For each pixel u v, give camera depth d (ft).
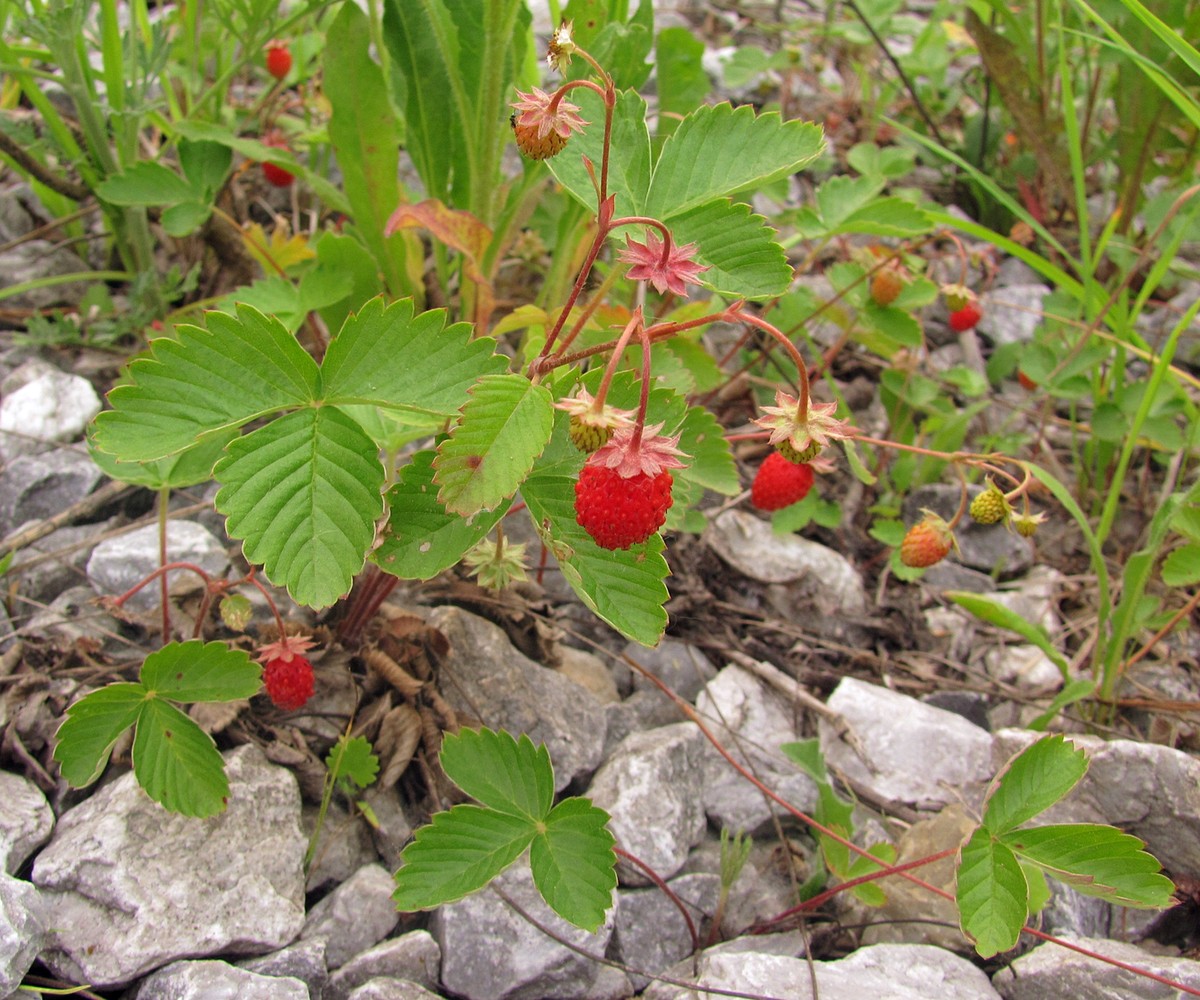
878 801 0.86
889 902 0.78
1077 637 1.05
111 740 0.67
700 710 0.90
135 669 0.81
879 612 1.03
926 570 1.09
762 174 0.68
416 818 0.78
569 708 0.85
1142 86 1.23
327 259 0.92
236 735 0.77
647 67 0.90
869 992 0.69
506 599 0.89
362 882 0.73
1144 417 0.98
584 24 0.90
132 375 0.58
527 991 0.70
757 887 0.80
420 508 0.62
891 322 1.08
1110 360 1.29
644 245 0.62
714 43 1.71
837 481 1.15
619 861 0.77
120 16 1.40
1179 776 0.80
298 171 1.02
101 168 1.04
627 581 0.61
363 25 0.91
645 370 0.55
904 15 1.87
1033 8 1.51
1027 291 1.38
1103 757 0.82
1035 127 1.32
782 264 0.66
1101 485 1.15
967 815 0.82
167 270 1.17
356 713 0.81
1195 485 0.87
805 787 0.86
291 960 0.68
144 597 0.85
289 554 0.59
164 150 1.07
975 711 0.96
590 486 0.57
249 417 0.60
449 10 0.91
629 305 1.09
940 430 1.13
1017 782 0.65
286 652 0.74
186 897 0.68
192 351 0.58
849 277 1.08
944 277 1.40
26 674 0.77
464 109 0.92
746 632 0.98
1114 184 1.43
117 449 0.57
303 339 1.10
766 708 0.92
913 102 1.59
